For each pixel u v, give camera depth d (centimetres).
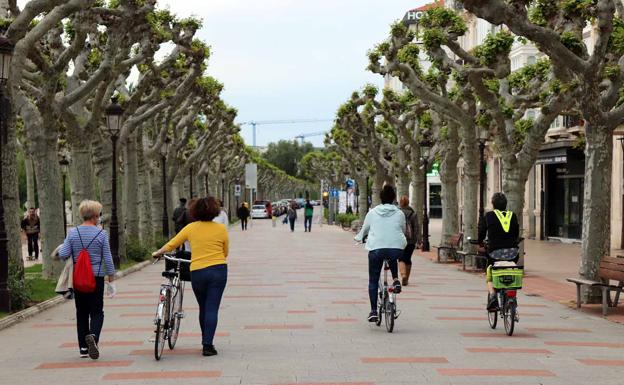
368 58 3120
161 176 4341
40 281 2170
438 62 2539
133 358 1153
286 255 3634
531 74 2650
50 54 2495
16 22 1672
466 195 2883
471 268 2828
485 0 1552
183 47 3066
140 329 1447
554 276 2545
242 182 11344
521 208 2503
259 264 3070
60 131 3609
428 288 2169
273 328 1438
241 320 1544
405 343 1274
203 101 4462
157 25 2850
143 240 3625
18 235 1731
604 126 1730
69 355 1192
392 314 1379
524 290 2122
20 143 4694
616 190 3825
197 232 1155
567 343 1286
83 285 1107
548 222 4878
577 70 1652
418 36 3009
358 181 6531
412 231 2212
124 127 2970
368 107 4819
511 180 2489
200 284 1150
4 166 1717
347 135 6212
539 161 4628
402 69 2836
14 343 1312
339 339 1315
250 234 6100
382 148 5359
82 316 1162
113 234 2745
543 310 1722
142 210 3647
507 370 1059
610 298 1748
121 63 2645
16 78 1723
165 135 3784
